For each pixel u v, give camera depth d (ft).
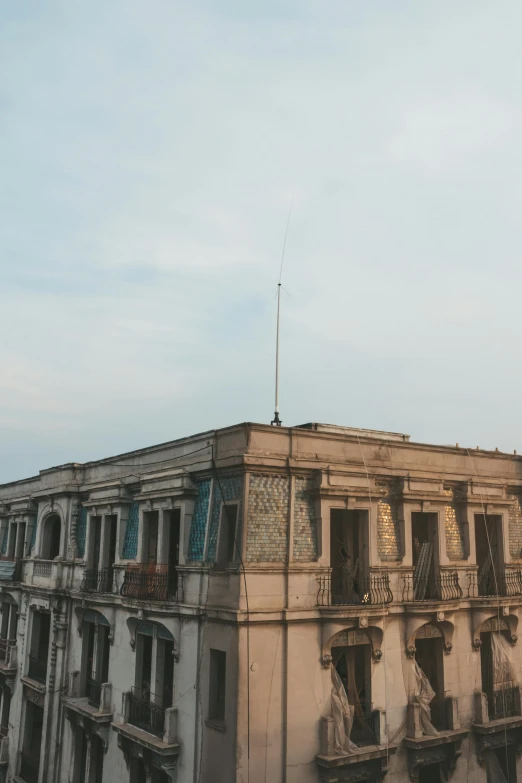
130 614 81.66
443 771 75.87
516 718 80.94
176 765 69.36
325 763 65.05
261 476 68.33
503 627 84.69
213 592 68.54
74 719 90.07
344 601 73.00
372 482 75.51
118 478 92.27
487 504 85.35
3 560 120.26
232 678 63.67
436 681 78.28
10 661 111.24
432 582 79.05
